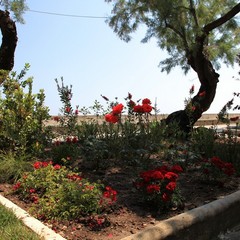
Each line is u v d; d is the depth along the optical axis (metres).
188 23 11.77
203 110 11.01
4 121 6.30
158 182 4.25
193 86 8.62
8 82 6.72
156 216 4.02
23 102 6.41
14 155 5.76
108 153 6.26
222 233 4.16
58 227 3.63
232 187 5.18
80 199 3.97
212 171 5.31
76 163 6.09
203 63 11.01
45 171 4.76
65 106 7.66
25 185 4.59
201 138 7.50
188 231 3.66
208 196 4.73
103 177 5.38
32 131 6.57
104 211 4.09
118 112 6.05
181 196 4.38
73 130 7.67
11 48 9.16
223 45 13.23
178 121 10.22
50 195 4.20
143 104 6.33
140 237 3.25
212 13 12.29
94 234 3.50
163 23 11.80
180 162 5.95
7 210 3.81
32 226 3.50
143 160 5.95
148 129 6.80
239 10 10.63
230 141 7.07
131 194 4.66
